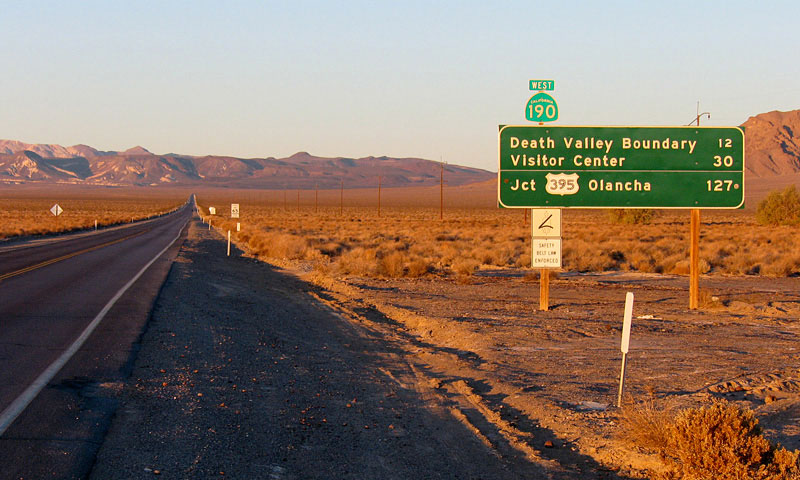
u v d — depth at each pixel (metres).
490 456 7.20
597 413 8.80
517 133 18.81
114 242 46.28
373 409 8.84
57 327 13.49
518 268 33.47
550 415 8.70
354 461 6.87
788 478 6.02
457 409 9.03
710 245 43.78
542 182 18.84
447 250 39.25
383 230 67.69
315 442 7.39
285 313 17.53
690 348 13.48
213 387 9.44
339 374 10.80
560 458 7.25
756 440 6.21
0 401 8.25
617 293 23.75
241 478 6.24
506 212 156.75
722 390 9.95
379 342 14.12
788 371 11.12
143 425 7.61
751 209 163.38
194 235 59.09
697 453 6.33
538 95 18.83
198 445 7.04
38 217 96.75
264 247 41.44
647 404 8.94
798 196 76.19
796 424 8.19
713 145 18.88
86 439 7.04
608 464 7.02
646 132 18.86
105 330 13.30
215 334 13.62
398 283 26.08
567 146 18.81
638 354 12.88
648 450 7.20
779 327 16.33
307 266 32.81
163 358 11.12
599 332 15.33
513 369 11.59
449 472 6.70
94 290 19.66
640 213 80.94
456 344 14.25
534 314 18.25
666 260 34.09
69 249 38.38
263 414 8.32
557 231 19.00
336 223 86.56
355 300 21.17
